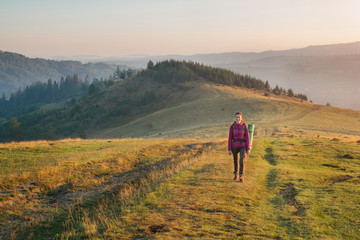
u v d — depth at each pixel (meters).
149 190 8.52
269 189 8.55
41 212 8.25
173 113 117.38
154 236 4.95
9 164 12.57
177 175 10.51
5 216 7.84
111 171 13.46
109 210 7.37
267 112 96.25
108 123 166.50
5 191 9.66
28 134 168.62
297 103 115.44
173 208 6.53
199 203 6.83
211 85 195.50
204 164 12.80
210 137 56.25
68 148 18.05
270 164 13.78
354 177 10.00
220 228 5.27
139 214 6.29
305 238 4.80
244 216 5.96
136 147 19.12
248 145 8.95
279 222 5.66
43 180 10.89
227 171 10.85
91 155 15.46
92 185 11.14
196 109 114.31
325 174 10.59
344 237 4.85
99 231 5.70
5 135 163.62
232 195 7.53
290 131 58.06
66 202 9.20
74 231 6.11
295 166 12.88
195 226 5.40
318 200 6.99
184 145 22.58
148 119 120.31
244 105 108.38
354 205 6.40
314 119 83.00
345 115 94.62
